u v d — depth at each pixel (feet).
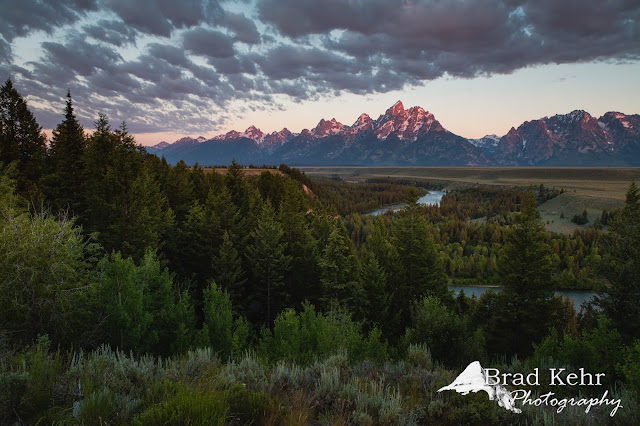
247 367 22.48
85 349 42.88
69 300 40.57
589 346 32.60
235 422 14.76
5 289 35.73
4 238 36.83
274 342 49.52
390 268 142.51
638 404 19.85
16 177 115.85
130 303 51.13
